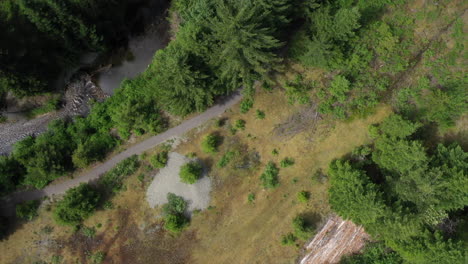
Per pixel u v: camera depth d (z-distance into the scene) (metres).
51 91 48.41
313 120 47.25
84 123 48.00
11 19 40.78
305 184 46.94
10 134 48.66
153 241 47.28
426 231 39.88
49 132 48.09
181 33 42.38
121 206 47.62
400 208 39.47
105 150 47.91
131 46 51.41
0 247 47.22
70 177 47.69
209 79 42.91
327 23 41.75
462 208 39.72
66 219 45.12
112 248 47.41
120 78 50.69
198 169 46.75
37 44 43.38
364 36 46.75
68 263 47.19
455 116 44.34
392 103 46.59
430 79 46.31
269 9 39.53
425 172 39.50
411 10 47.03
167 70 40.06
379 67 46.75
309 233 45.53
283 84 47.72
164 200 47.25
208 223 47.12
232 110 47.94
